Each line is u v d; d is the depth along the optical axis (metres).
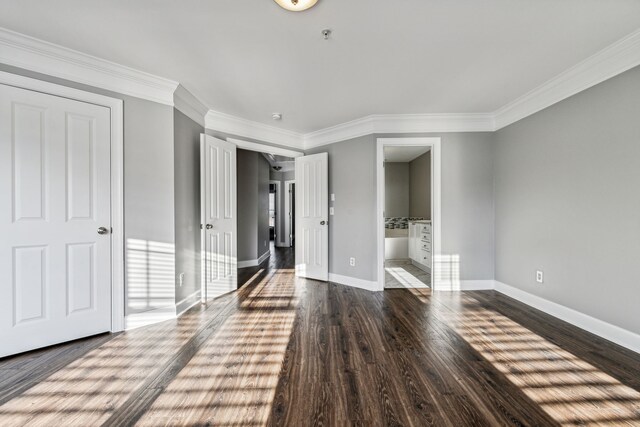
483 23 1.93
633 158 2.13
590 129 2.45
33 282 2.13
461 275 3.82
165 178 2.79
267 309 3.09
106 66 2.40
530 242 3.15
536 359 2.03
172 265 2.82
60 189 2.24
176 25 1.94
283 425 1.41
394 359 2.03
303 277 4.62
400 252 6.30
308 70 2.57
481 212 3.80
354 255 4.08
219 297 3.53
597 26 1.95
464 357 2.06
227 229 3.68
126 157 2.54
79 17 1.85
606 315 2.34
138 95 2.61
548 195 2.90
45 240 2.18
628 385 1.72
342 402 1.57
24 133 2.10
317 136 4.54
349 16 1.85
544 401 1.58
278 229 8.52
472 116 3.72
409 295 3.62
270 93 3.06
